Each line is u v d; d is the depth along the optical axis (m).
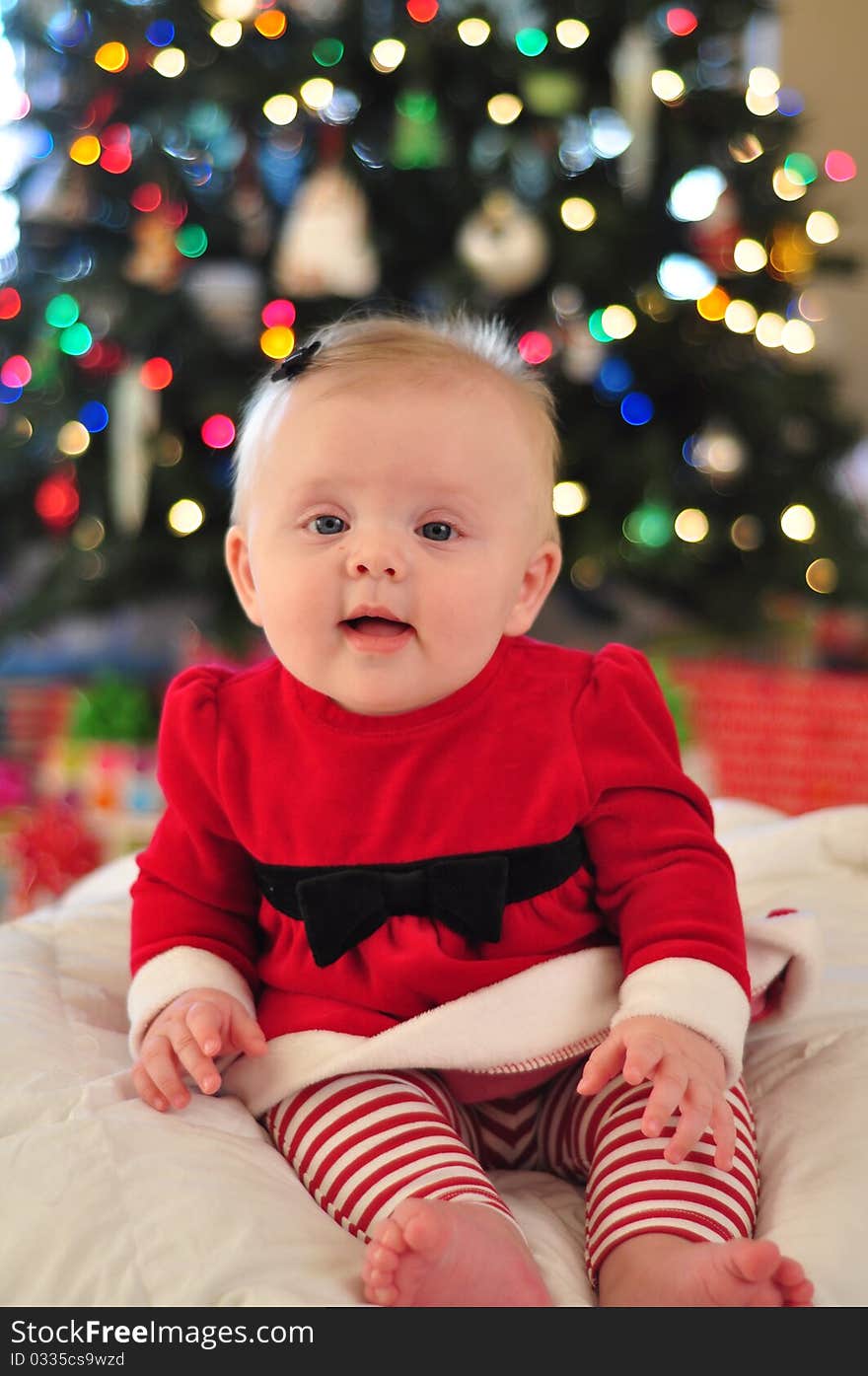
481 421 0.93
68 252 2.85
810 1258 0.80
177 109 2.71
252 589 1.03
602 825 0.95
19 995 1.06
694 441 2.93
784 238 2.90
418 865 0.92
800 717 2.31
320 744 0.95
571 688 0.98
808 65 4.21
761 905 1.28
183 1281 0.74
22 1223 0.78
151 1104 0.89
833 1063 0.99
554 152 2.80
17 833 2.19
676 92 2.84
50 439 2.80
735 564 2.90
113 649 3.17
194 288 2.84
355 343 0.97
